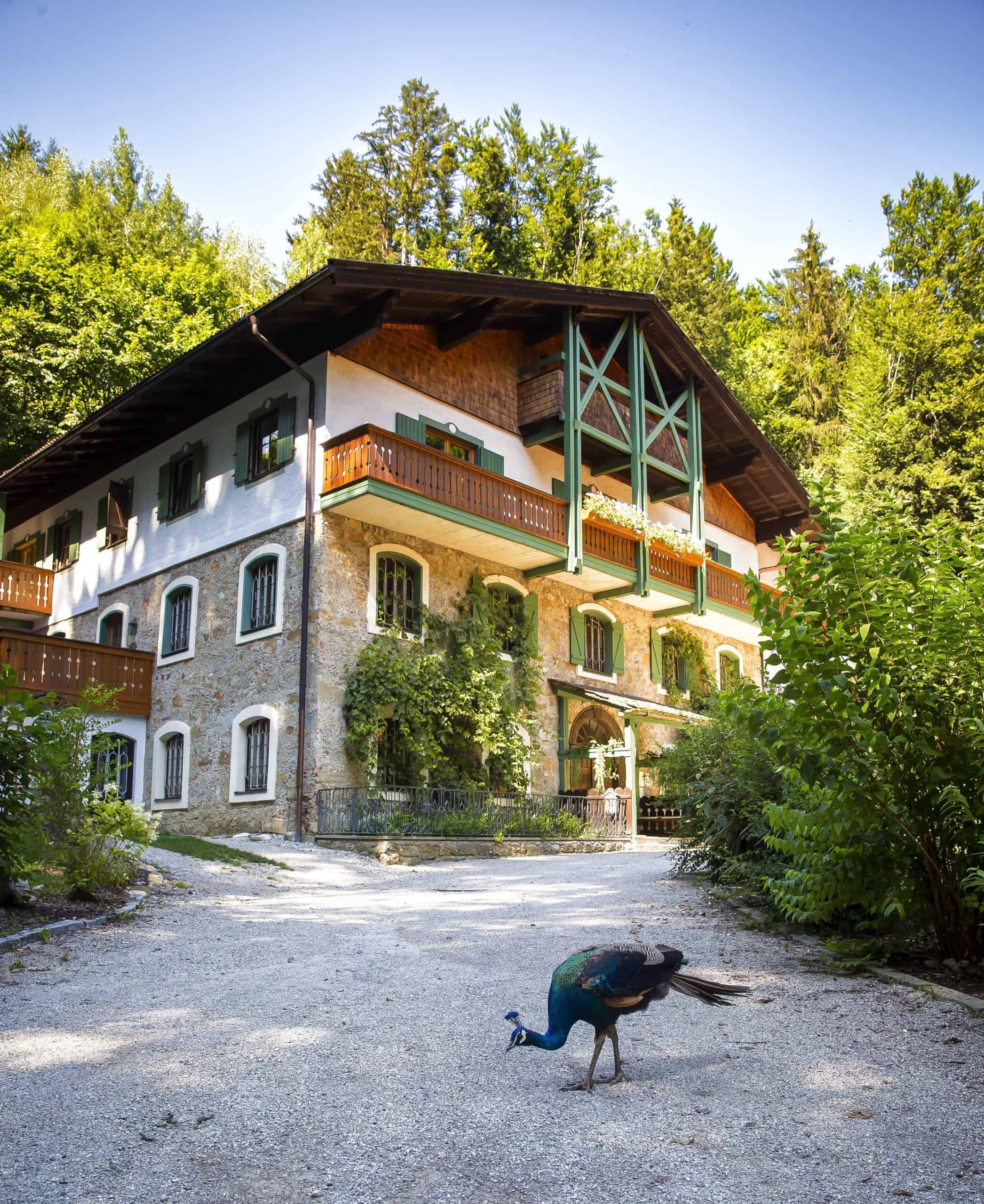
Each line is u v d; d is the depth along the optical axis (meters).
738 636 26.77
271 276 40.38
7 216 37.78
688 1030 5.94
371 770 16.53
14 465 29.09
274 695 17.11
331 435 17.14
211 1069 5.16
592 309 20.67
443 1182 3.88
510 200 40.34
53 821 9.73
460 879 13.12
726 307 42.06
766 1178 3.91
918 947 7.67
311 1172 3.97
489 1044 5.61
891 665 6.79
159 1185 3.85
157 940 8.41
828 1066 5.25
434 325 19.34
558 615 21.22
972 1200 3.73
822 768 6.81
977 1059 5.34
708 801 10.52
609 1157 4.10
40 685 18.53
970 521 32.19
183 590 19.84
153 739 19.61
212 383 18.89
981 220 39.41
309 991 6.76
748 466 25.52
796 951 7.93
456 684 17.91
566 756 20.62
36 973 7.16
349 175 42.38
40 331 28.03
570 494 19.69
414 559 18.19
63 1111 4.57
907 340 35.62
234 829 17.38
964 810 6.71
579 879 12.37
